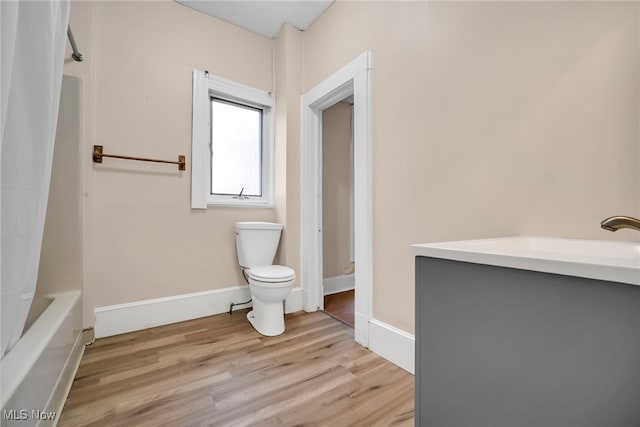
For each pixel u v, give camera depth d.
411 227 1.46
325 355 1.56
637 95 0.79
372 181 1.69
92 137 1.74
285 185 2.33
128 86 1.88
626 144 0.81
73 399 1.16
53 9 0.88
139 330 1.88
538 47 1.00
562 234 0.93
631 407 0.40
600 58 0.86
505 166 1.09
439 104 1.34
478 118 1.18
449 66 1.29
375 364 1.47
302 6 2.12
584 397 0.44
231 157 2.42
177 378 1.32
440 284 0.65
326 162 2.91
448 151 1.30
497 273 0.55
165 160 1.99
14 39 0.68
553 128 0.96
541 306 0.49
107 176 1.80
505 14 1.10
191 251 2.11
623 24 0.82
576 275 0.45
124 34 1.88
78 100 1.61
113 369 1.39
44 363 0.92
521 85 1.05
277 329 1.84
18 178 0.80
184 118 2.10
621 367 0.41
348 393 1.22
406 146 1.49
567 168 0.93
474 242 0.80
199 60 2.17
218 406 1.13
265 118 2.56
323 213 2.87
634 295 0.40
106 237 1.80
